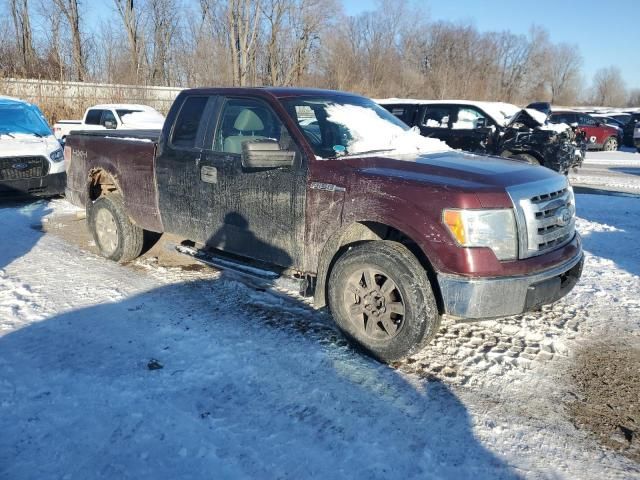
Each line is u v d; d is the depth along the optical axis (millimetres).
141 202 5680
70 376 3670
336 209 4031
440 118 12898
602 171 17047
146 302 4957
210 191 4906
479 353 4113
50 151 9414
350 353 4047
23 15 26641
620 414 3367
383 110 5332
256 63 35938
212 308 4844
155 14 33031
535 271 3654
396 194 3746
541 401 3492
